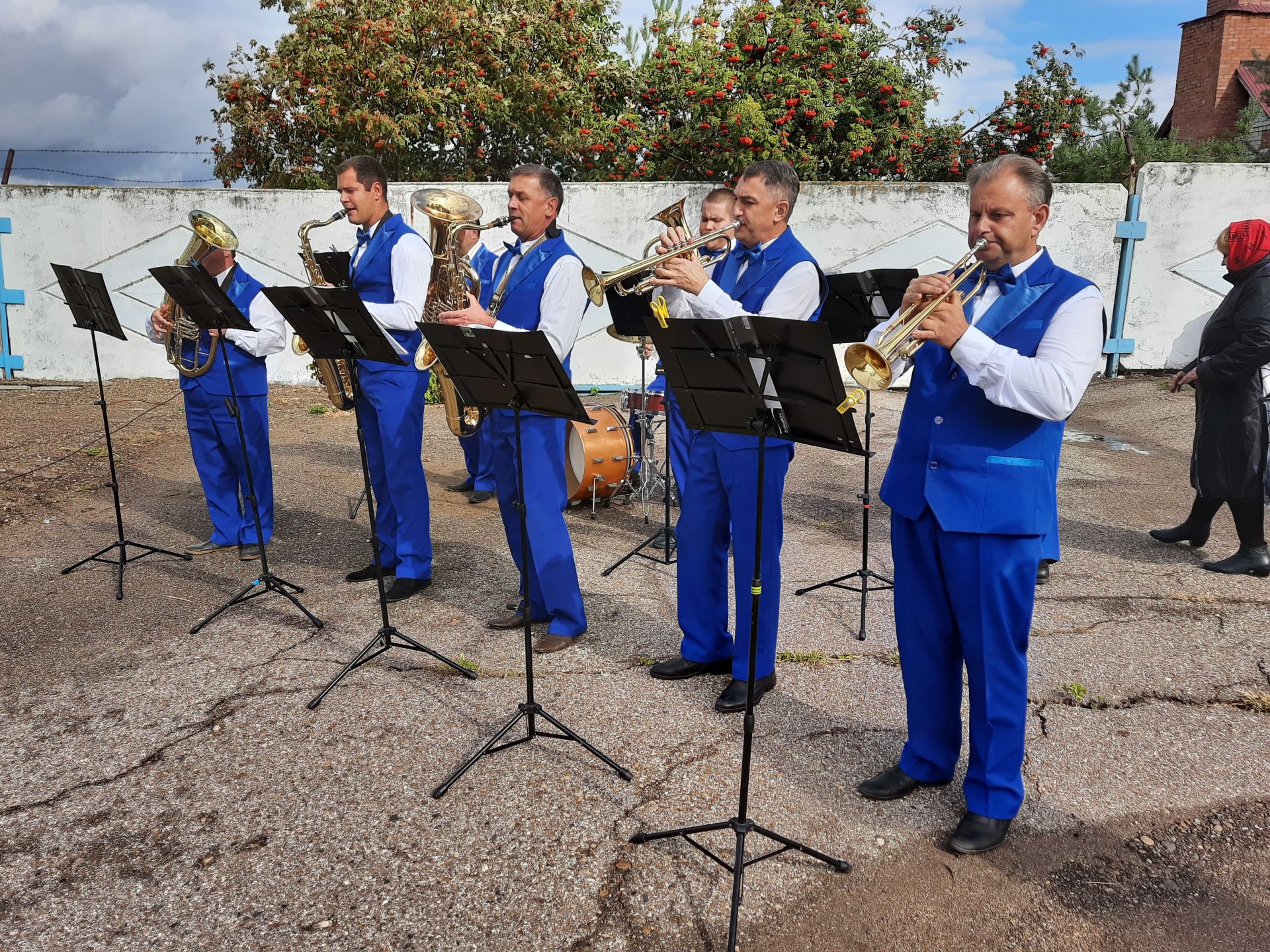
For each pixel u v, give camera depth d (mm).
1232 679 3846
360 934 2449
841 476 7406
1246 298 4863
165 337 5145
